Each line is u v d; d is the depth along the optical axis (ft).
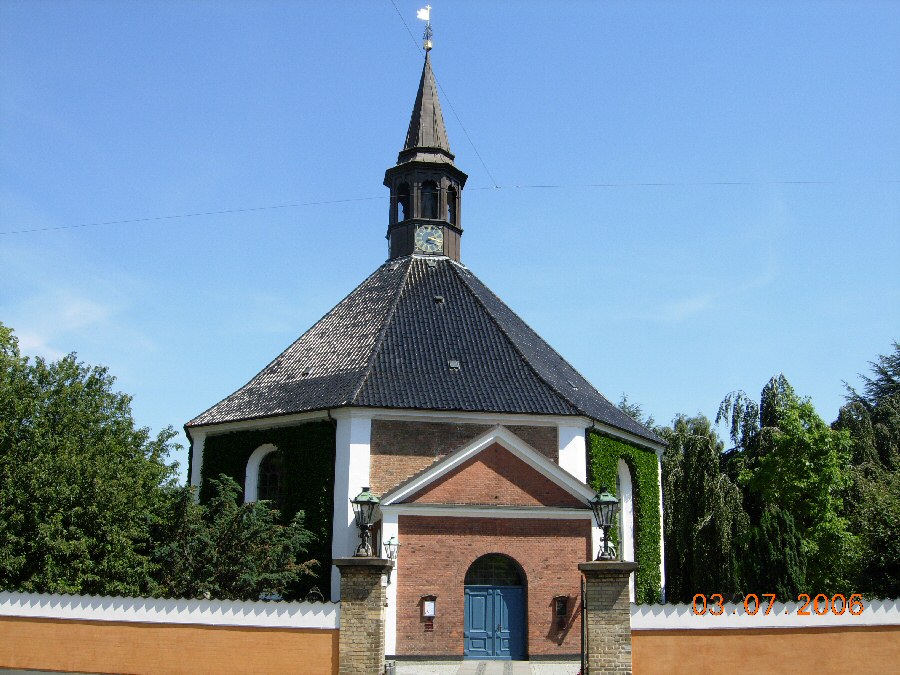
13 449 92.89
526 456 94.68
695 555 142.92
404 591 88.53
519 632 90.02
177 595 86.28
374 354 107.96
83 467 91.40
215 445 111.45
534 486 94.12
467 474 93.45
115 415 105.29
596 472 106.93
